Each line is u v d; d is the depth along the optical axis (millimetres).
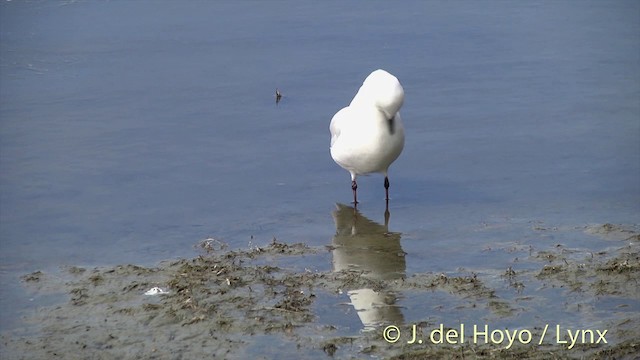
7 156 16484
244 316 10977
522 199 14695
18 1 24188
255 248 13031
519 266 12312
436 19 23188
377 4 24359
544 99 18719
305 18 23375
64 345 10484
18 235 13680
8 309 11375
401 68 20328
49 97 19062
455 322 10805
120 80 19922
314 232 13688
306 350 10242
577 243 12977
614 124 17531
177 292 11625
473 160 16266
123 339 10570
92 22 23047
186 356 10180
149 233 13711
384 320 10883
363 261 12633
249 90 19391
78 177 15719
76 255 13000
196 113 18359
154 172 15938
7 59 20875
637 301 11227
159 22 23078
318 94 19172
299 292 11562
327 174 15883
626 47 21203
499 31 22344
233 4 24375
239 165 16219
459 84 19500
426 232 13617
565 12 23531
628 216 13883
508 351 10094
